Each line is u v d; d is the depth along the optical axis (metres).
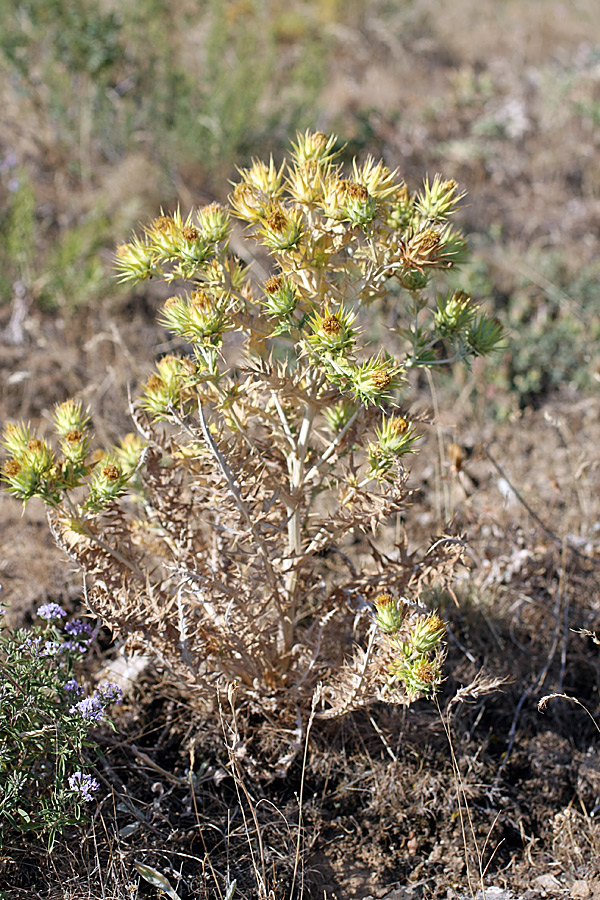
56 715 2.59
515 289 5.95
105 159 6.73
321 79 7.79
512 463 4.55
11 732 2.50
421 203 2.56
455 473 3.83
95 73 6.84
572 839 2.88
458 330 2.68
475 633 3.54
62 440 2.82
